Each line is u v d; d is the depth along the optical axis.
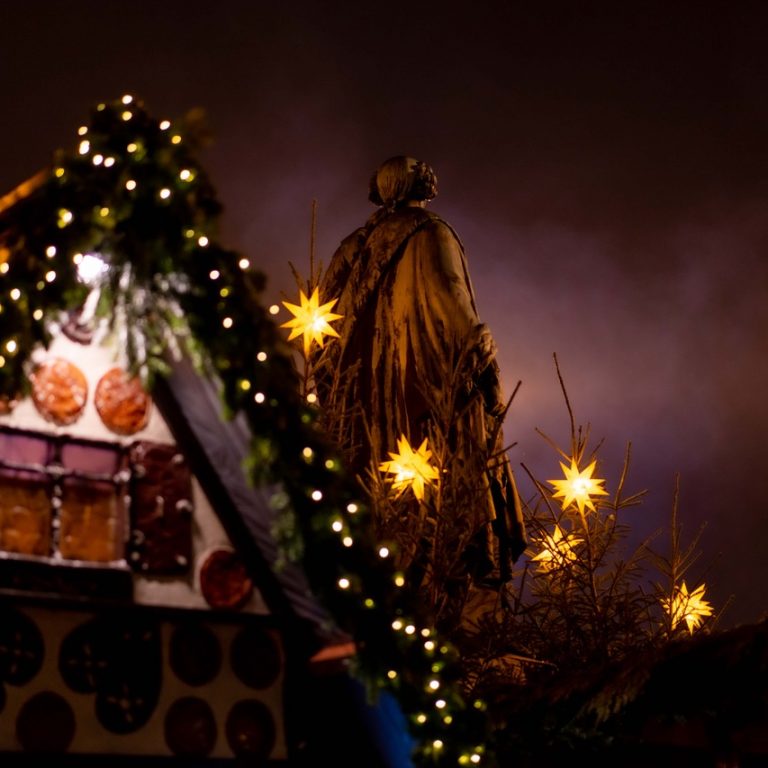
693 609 12.89
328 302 13.49
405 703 8.58
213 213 8.80
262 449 8.64
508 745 10.59
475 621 12.67
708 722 10.95
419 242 14.14
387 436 13.62
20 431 8.77
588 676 10.25
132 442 9.05
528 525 13.54
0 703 8.29
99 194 8.62
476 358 13.36
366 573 8.70
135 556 8.83
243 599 9.11
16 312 8.36
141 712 8.67
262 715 9.02
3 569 8.43
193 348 8.73
